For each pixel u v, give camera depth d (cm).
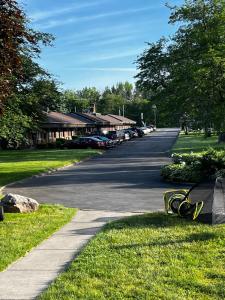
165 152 4338
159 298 598
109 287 649
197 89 2856
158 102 3781
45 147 5406
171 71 3562
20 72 1413
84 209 1404
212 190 1095
